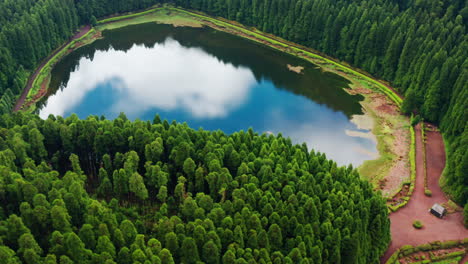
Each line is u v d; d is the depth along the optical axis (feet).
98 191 310.24
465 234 303.68
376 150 421.59
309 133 459.32
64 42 643.45
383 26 531.50
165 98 533.96
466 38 460.14
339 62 606.14
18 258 211.61
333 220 262.26
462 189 323.78
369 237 268.41
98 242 223.30
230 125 478.18
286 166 307.37
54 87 545.85
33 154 317.83
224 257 227.61
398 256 283.59
